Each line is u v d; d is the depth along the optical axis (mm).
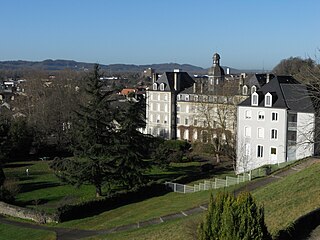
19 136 69375
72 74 122688
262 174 43531
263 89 56688
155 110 93812
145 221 33562
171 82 92562
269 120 54531
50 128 75438
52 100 78312
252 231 15469
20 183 52719
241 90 74250
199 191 43438
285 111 53094
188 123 89438
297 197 27734
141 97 114750
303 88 53688
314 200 25859
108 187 45875
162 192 46250
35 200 42906
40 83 95062
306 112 51688
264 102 55062
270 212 25594
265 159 55125
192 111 87938
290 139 53344
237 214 15719
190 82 94750
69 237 31859
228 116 70562
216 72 86750
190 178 53156
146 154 50406
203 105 74562
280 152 53906
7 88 173250
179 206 37219
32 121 75750
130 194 43312
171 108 91000
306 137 45375
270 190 32000
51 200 44719
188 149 76312
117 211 39156
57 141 75438
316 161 44156
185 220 28906
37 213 37250
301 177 32875
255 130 55719
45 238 32125
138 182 45594
